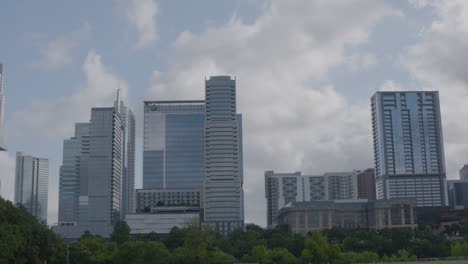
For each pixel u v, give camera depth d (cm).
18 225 14775
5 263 13300
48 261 16575
